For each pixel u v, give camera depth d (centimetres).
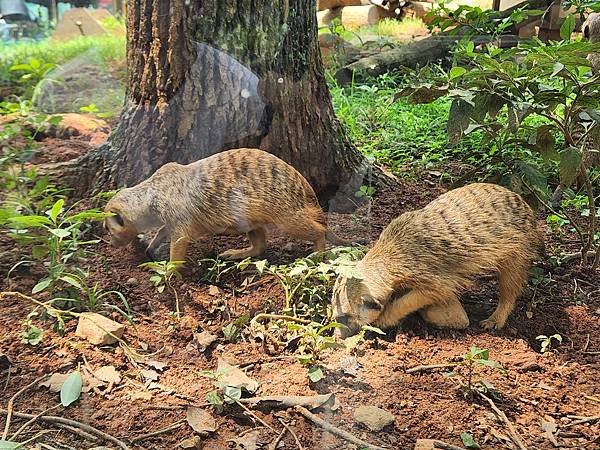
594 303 120
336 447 89
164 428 91
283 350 102
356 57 208
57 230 106
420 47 210
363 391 97
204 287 112
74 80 127
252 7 107
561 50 111
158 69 108
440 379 101
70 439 90
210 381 97
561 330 114
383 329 109
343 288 105
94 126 126
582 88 117
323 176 126
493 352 108
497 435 93
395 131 174
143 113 111
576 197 142
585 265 128
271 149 116
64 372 98
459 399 98
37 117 127
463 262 110
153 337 104
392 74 207
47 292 109
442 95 123
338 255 111
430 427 93
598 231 136
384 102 183
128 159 114
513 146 142
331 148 128
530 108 119
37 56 128
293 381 96
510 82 118
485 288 123
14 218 107
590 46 110
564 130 122
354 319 105
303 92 120
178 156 111
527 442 92
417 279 108
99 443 89
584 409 98
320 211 116
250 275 113
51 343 103
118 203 110
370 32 224
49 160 122
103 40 123
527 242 115
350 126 168
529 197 131
